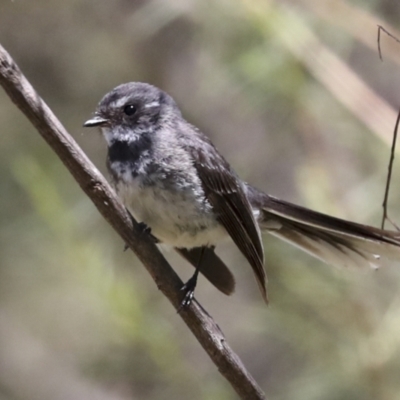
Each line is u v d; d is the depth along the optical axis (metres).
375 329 10.29
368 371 10.16
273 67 11.26
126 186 9.31
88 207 12.18
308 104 11.45
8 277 13.32
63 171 12.78
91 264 10.66
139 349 11.00
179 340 11.37
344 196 10.78
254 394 8.11
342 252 9.93
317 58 10.81
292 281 10.42
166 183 9.23
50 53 14.70
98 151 14.16
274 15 10.88
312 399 10.38
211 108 13.55
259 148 13.11
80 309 12.48
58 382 13.19
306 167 11.22
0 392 13.69
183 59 14.09
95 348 12.16
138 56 14.45
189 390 10.73
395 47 10.62
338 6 10.79
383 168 10.85
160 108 9.67
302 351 10.71
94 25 14.62
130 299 10.50
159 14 12.40
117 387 12.03
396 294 10.33
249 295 12.93
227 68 11.89
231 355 8.11
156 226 9.40
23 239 13.17
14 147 13.52
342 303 10.38
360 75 11.78
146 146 9.38
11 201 13.37
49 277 12.81
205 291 13.28
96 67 14.62
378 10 11.42
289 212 10.08
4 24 14.69
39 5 14.64
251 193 10.12
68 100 14.59
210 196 9.47
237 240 9.67
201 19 11.98
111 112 9.61
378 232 9.68
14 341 13.60
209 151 9.55
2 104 13.89
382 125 10.37
